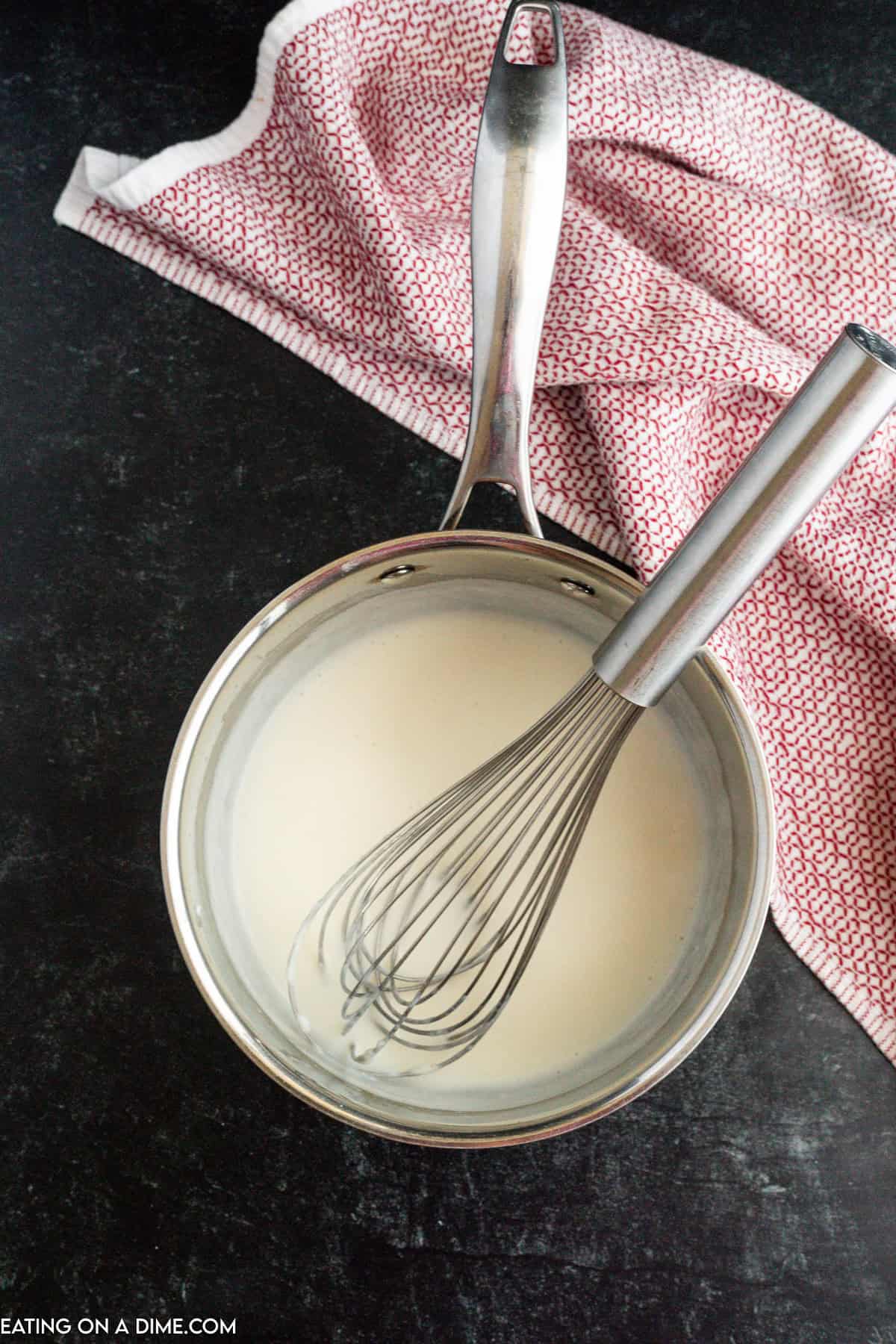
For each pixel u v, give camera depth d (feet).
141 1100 2.08
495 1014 1.73
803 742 2.06
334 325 2.05
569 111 1.96
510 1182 2.08
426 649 1.90
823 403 1.30
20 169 2.13
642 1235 2.07
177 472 2.12
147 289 2.12
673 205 2.03
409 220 2.06
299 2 1.90
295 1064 1.65
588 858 1.86
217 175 2.03
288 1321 2.07
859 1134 2.06
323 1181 2.08
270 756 1.88
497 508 2.10
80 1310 2.06
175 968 2.08
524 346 1.69
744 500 1.36
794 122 2.06
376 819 1.87
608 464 1.97
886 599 1.97
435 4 1.96
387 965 1.84
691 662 1.68
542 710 1.89
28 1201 2.07
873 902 2.04
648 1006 1.80
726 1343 2.06
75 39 2.13
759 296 2.05
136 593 2.11
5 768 2.10
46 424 2.12
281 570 2.11
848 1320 2.05
